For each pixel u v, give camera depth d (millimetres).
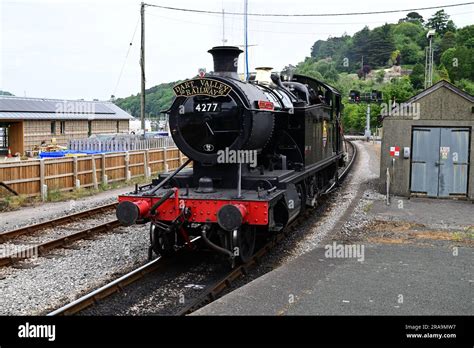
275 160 10391
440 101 14641
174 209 8039
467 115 14430
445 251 8812
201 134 8578
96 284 7500
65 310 6164
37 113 35594
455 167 14672
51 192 15992
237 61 9047
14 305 6645
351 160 26469
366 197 15070
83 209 13961
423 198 14922
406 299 6320
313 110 12008
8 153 33406
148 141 27031
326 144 14336
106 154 19250
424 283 6980
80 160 17719
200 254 9211
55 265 8492
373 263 8008
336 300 6262
